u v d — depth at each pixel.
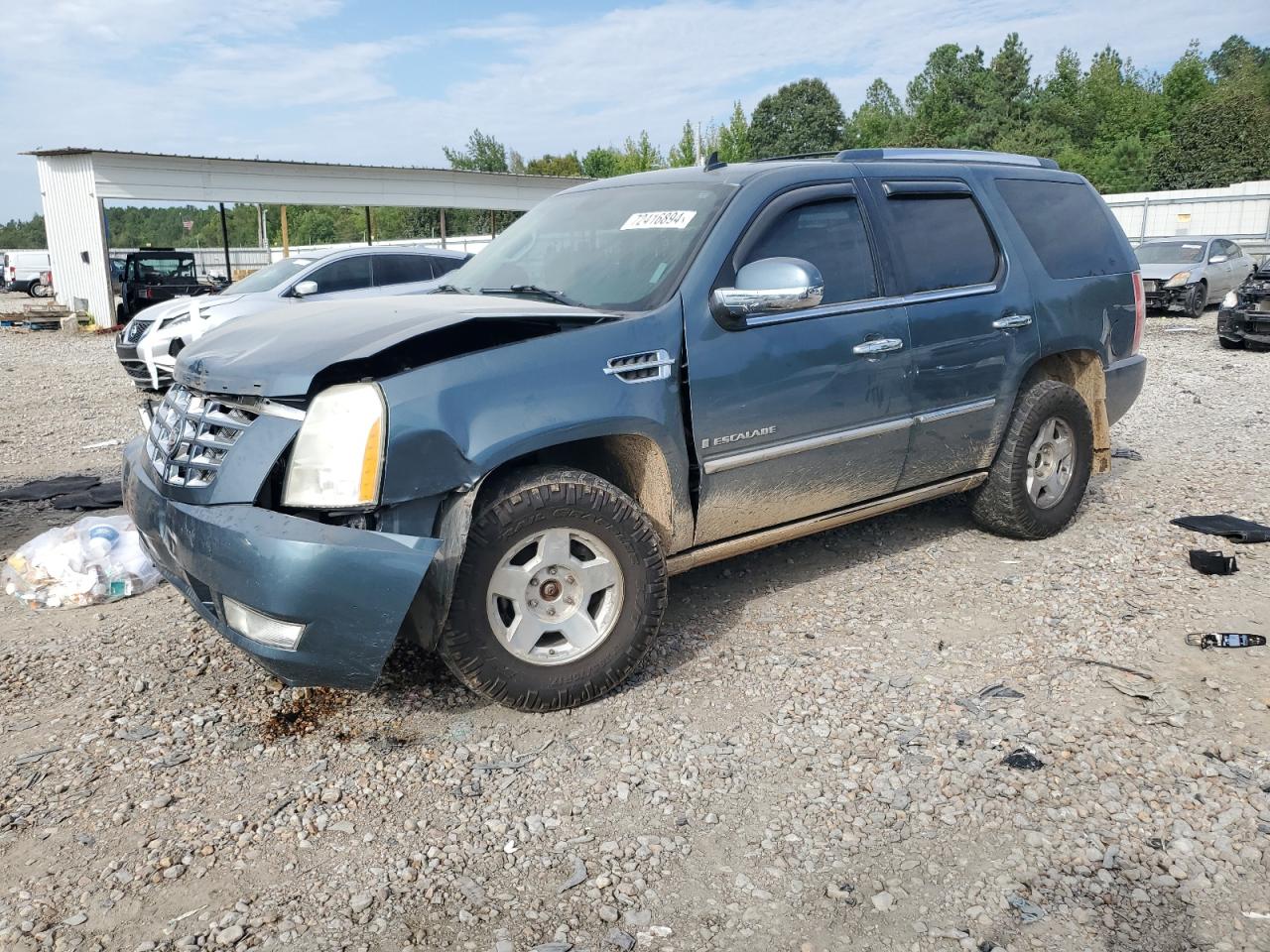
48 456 8.04
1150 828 2.81
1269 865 2.64
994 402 4.84
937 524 5.66
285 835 2.84
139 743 3.36
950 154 5.05
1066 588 4.62
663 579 3.59
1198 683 3.65
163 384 10.23
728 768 3.16
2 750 3.32
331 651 3.02
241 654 4.05
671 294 3.72
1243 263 19.78
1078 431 5.25
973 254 4.79
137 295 22.58
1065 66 69.50
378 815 2.93
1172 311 18.55
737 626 4.27
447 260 12.46
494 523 3.23
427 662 3.92
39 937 2.43
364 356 3.01
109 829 2.87
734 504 3.93
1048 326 5.02
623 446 3.73
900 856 2.72
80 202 22.78
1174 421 8.66
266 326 3.62
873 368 4.25
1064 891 2.56
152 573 4.83
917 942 2.39
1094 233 5.50
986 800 2.96
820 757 3.21
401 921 2.48
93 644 4.17
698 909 2.52
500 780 3.11
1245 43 108.38
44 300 33.16
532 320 3.37
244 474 3.06
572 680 3.45
